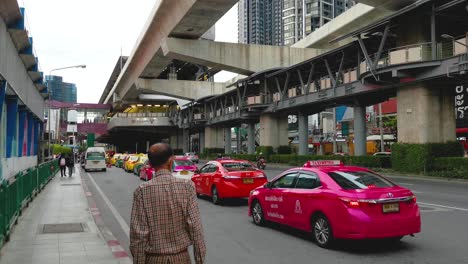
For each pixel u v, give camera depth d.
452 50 25.70
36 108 38.22
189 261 3.53
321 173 8.80
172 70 87.38
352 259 7.52
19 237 9.17
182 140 95.75
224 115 63.22
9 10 19.36
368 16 45.72
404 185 21.27
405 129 29.47
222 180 14.91
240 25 197.75
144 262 3.42
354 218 7.66
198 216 3.54
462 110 46.81
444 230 9.83
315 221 8.62
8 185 9.02
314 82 40.69
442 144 27.81
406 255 7.73
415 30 28.75
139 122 88.75
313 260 7.50
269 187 10.53
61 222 11.09
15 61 23.89
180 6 39.22
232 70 52.78
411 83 28.78
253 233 9.97
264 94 49.66
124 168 40.97
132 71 73.81
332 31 51.66
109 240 9.35
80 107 111.62
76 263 7.07
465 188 19.64
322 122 73.75
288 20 167.75
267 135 51.00
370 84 31.11
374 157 32.16
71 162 30.44
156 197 3.43
